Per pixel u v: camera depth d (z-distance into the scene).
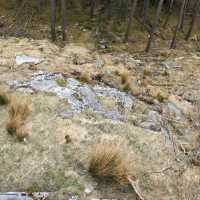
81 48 19.39
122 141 7.44
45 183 5.46
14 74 10.76
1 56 14.05
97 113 8.82
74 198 5.24
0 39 18.50
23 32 21.08
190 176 6.91
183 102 12.52
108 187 5.71
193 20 24.19
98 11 25.05
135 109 10.09
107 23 23.86
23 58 14.00
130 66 16.95
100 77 12.48
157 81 15.42
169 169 6.94
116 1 25.33
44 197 5.11
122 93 11.07
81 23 23.41
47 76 10.81
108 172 5.84
